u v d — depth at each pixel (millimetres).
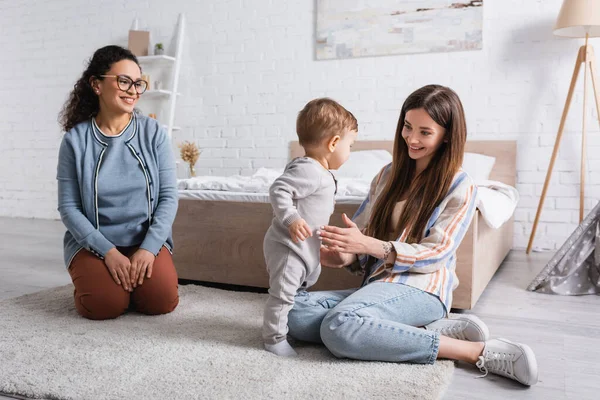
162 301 1899
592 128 3303
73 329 1731
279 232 1487
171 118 4309
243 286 2418
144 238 1965
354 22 3814
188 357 1474
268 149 4184
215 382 1299
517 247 3520
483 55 3514
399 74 3736
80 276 1843
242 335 1679
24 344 1575
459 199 1505
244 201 2299
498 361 1377
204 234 2381
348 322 1400
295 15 4016
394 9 3695
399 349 1397
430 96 1488
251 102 4207
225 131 4312
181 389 1260
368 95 3834
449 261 1605
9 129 5121
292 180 1450
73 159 1901
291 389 1258
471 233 1943
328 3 3879
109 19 4656
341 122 1475
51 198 4977
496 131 3516
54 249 3322
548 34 3359
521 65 3432
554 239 3428
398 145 1618
